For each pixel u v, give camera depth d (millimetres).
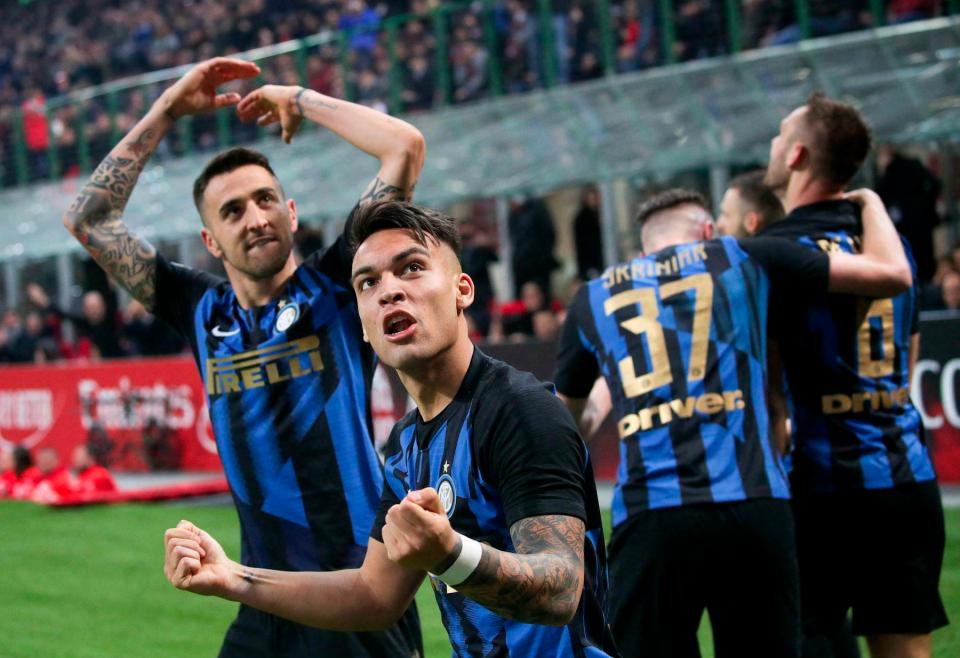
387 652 3020
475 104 12852
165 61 19156
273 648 3037
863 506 3271
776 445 3252
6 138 17297
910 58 10203
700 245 3273
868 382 3301
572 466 1921
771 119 10570
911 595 3297
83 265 15469
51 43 20922
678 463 3062
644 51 11844
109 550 7270
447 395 2064
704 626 4867
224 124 14758
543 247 11914
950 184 10844
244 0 18219
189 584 2047
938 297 8828
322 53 14188
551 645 2043
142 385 11453
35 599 6020
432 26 13398
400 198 3174
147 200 14625
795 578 3057
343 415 3145
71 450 12078
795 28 11031
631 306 3250
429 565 1689
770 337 3342
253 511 3186
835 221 3383
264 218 3156
